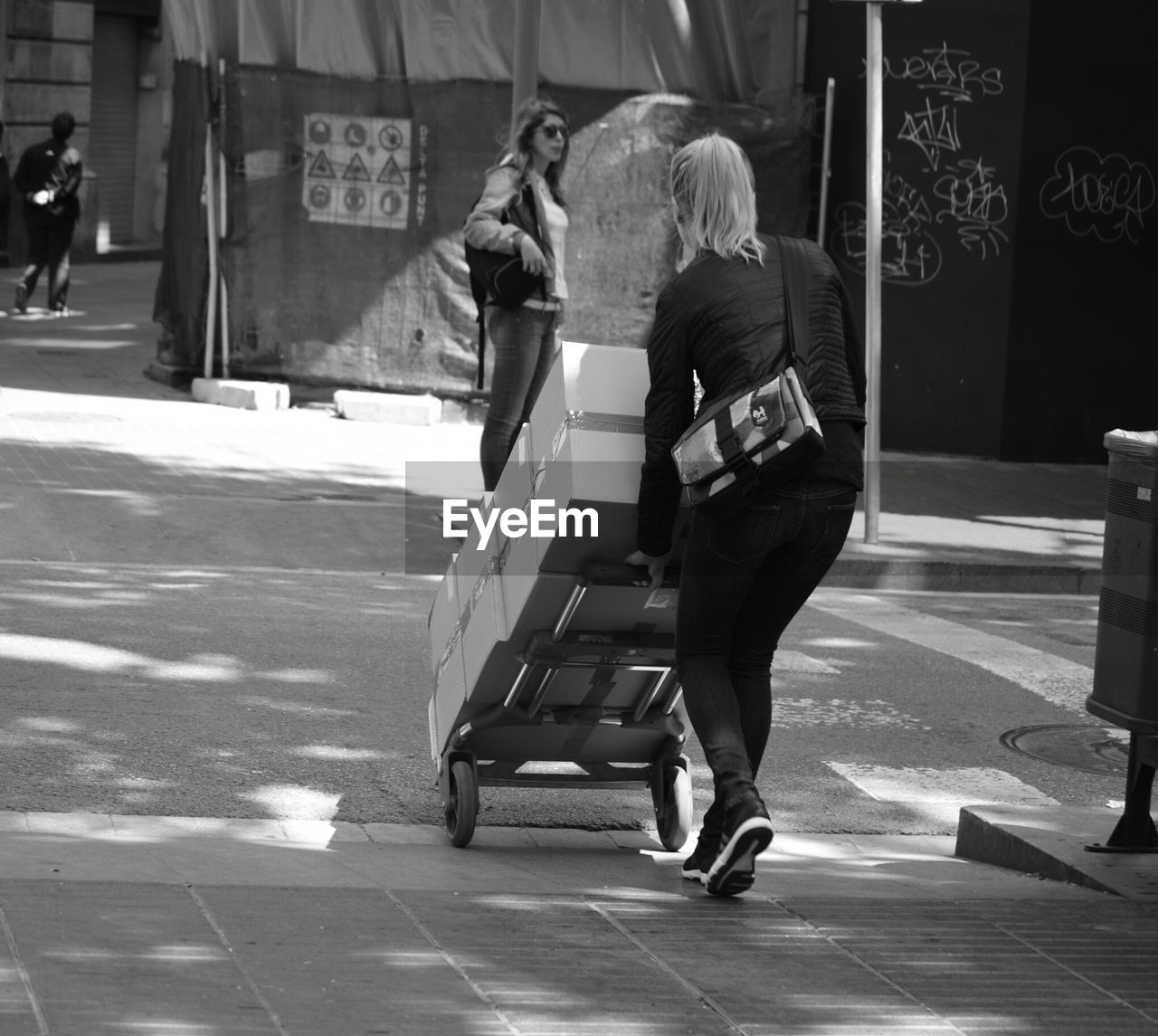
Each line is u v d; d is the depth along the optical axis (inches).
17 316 1090.1
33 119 1402.6
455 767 289.4
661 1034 177.3
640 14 780.0
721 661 248.2
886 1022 186.2
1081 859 280.1
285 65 820.6
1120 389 818.2
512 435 531.5
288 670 410.9
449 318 810.2
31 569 501.7
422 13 792.3
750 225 244.5
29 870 241.9
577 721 285.9
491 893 239.0
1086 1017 193.3
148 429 725.3
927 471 781.9
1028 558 613.9
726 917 229.5
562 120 517.7
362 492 633.0
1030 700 440.8
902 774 370.3
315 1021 173.6
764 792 351.3
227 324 834.2
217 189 826.8
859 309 831.7
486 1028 175.3
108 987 178.5
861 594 583.5
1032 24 787.4
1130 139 803.4
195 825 298.0
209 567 529.0
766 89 813.9
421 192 805.2
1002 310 804.0
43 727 349.7
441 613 308.7
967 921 234.7
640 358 255.1
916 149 809.5
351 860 270.4
